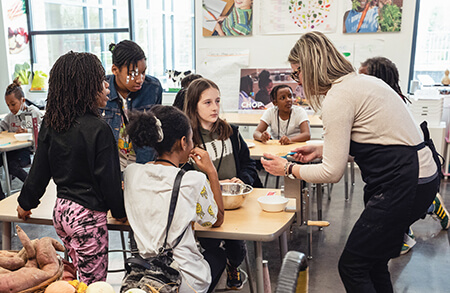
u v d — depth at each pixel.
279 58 5.39
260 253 1.70
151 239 1.42
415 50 5.16
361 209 3.83
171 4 5.78
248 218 1.75
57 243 1.12
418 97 4.58
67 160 1.54
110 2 5.95
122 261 2.88
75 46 6.27
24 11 6.28
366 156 1.62
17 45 6.26
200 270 1.45
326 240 3.17
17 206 1.92
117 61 2.14
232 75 5.57
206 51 5.60
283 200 1.87
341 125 1.56
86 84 1.50
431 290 2.47
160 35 5.93
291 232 3.31
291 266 0.89
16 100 4.11
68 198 1.57
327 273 2.67
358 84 1.57
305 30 5.24
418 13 5.06
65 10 6.19
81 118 1.52
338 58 1.63
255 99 5.55
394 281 2.57
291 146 3.40
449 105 4.73
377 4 4.97
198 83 2.03
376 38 5.07
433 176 1.66
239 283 2.39
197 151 1.65
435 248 3.02
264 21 5.34
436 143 4.52
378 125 1.56
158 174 1.47
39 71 6.36
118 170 1.57
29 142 3.67
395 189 1.57
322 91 1.67
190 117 2.06
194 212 1.45
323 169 1.62
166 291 1.36
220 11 5.44
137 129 1.50
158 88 2.45
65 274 1.11
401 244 1.67
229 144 2.14
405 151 1.56
